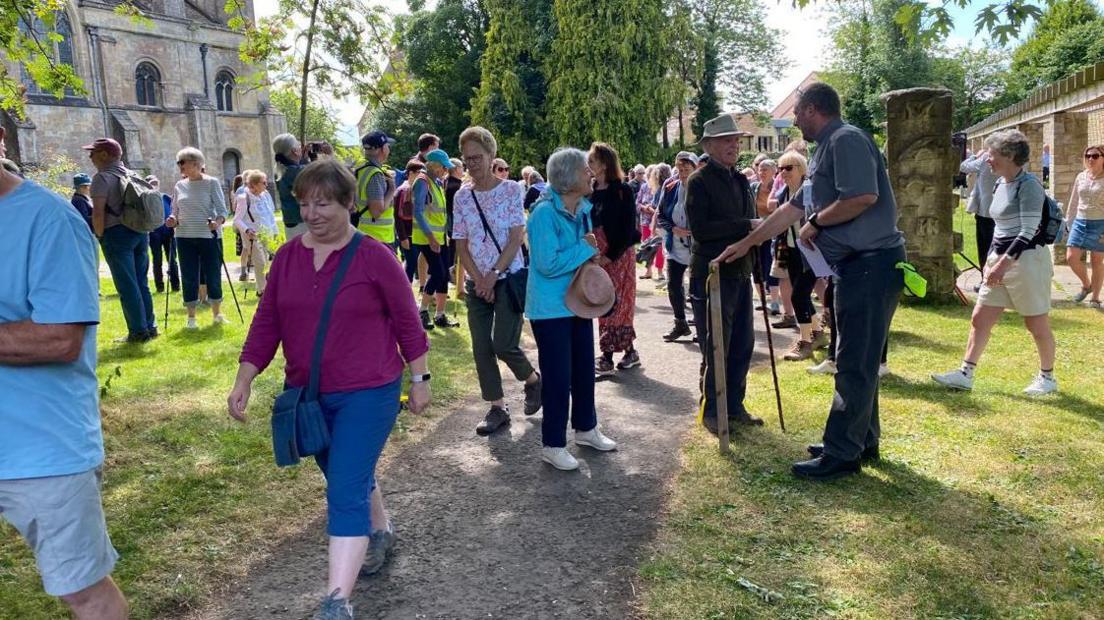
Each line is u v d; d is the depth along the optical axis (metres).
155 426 5.49
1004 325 8.20
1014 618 2.98
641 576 3.38
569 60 37.91
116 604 2.46
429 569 3.53
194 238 9.01
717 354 4.75
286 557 3.67
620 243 6.42
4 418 2.18
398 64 9.80
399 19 9.62
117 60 42.94
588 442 4.99
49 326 2.17
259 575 3.50
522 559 3.60
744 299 5.20
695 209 5.13
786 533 3.72
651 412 5.82
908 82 44.09
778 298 9.47
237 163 48.62
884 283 4.20
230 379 6.84
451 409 5.95
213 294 9.41
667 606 3.12
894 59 44.00
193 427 5.47
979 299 5.88
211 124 46.47
